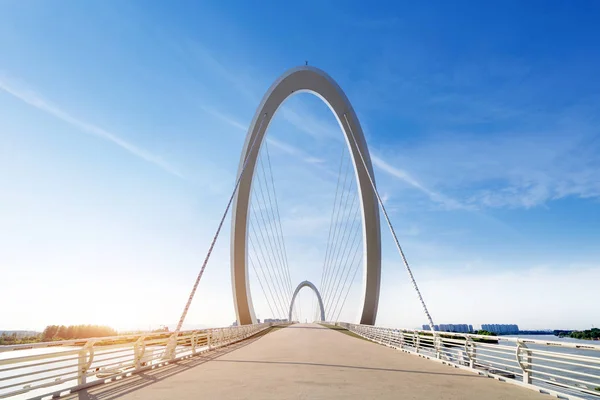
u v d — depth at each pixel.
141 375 10.93
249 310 45.50
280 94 49.72
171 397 7.86
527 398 7.88
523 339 9.25
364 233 49.00
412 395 8.12
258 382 9.63
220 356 16.30
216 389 8.70
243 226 46.94
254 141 48.16
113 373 10.41
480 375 11.04
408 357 15.98
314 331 42.78
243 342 25.38
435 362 14.24
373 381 9.85
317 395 8.05
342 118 50.78
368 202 49.22
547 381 8.40
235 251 46.50
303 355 16.62
